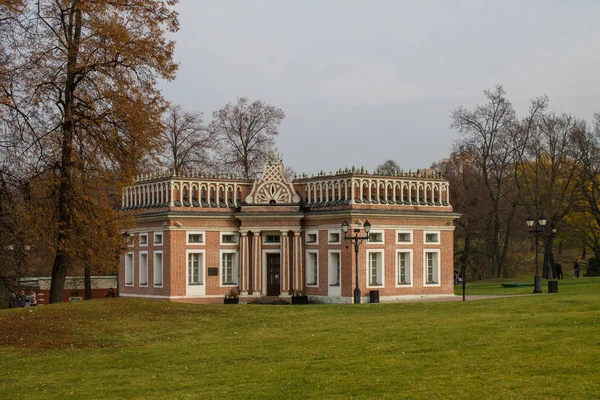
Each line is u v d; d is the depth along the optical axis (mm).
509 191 87875
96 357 31641
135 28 46625
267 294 60562
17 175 44062
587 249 108188
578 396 20938
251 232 60500
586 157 81812
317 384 24219
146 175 62969
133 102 46062
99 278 79188
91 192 46594
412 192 60719
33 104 43719
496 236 87938
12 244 46938
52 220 44625
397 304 47281
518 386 22297
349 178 57438
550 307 39375
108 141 45906
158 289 60500
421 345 29797
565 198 86312
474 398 21391
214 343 34125
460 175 92875
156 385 25688
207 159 87000
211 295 60188
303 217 60031
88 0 44500
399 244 59125
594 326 30812
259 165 85812
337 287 57719
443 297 60031
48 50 44375
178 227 59125
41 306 42531
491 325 33438
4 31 43125
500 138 85188
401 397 21969
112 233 46969
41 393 25344
